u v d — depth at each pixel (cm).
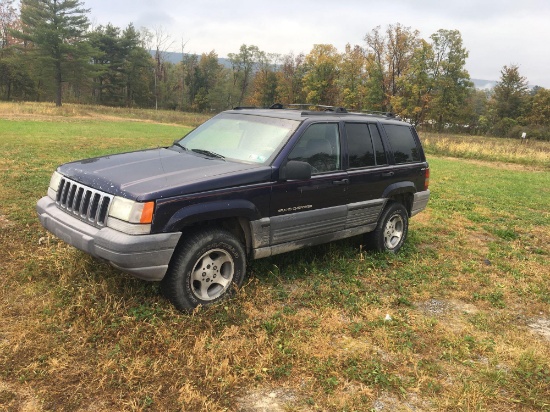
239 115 531
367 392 304
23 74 7388
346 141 523
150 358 320
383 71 6869
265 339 357
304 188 462
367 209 550
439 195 1141
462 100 6981
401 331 394
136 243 343
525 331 422
